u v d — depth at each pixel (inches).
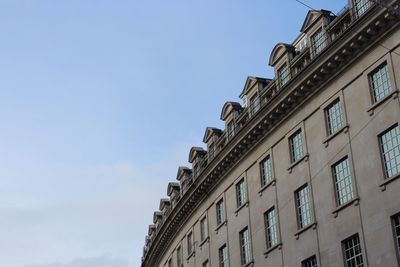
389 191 1220.5
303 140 1512.1
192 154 2299.5
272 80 1711.4
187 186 2348.7
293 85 1521.9
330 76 1432.1
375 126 1285.7
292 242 1496.1
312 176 1457.9
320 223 1401.3
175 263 2407.7
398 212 1190.3
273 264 1566.2
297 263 1462.8
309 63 1456.7
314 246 1409.9
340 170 1379.2
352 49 1357.0
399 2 1216.2
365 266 1236.5
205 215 2069.4
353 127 1346.0
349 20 1428.4
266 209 1640.0
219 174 1936.5
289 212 1528.1
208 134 2128.4
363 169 1295.5
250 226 1717.5
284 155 1588.3
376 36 1305.4
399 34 1256.8
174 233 2415.1
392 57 1268.5
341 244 1323.8
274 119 1625.2
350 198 1328.7
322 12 1505.9
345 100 1382.9
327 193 1395.2
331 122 1437.0
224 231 1887.3
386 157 1256.8
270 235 1622.8
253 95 1811.0
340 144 1378.0
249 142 1742.1
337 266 1323.8
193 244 2164.1
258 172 1711.4
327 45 1408.7
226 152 1850.4
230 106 1946.4
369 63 1328.7
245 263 1734.7
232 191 1865.2
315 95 1487.5
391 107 1253.1
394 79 1252.5
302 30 1594.5
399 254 1178.6
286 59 1637.6
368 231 1250.0
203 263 2043.6
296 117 1555.1
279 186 1590.8
